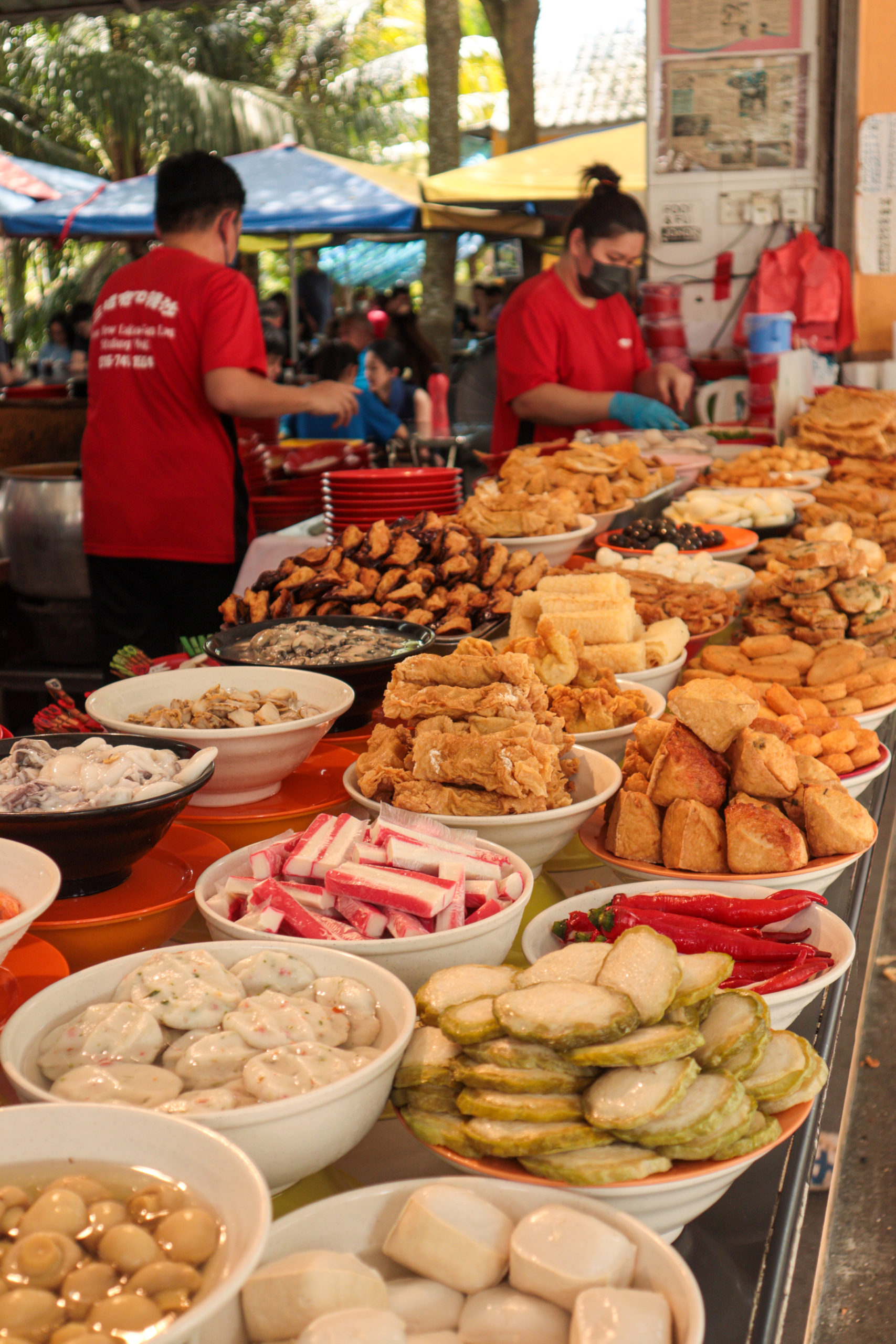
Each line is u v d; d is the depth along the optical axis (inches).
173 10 231.9
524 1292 23.6
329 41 565.3
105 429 118.6
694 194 172.7
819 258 168.2
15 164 318.7
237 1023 29.5
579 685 55.3
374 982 31.5
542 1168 25.7
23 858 34.7
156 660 71.5
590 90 550.3
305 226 297.1
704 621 71.9
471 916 35.6
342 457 134.7
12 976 35.2
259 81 565.9
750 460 123.8
